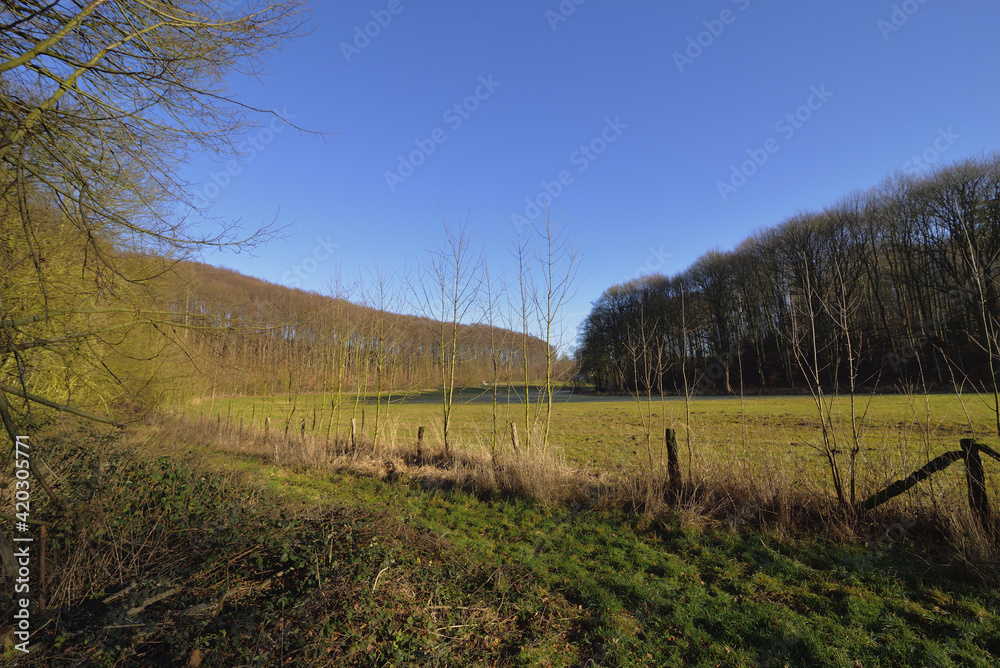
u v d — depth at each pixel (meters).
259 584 4.18
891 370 26.34
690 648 3.79
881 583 4.52
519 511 7.45
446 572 4.83
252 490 6.62
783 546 5.43
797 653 3.62
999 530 4.65
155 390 10.89
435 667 3.41
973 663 3.36
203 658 3.40
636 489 7.14
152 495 5.93
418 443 11.26
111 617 3.70
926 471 5.16
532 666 3.57
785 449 9.26
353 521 5.21
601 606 4.42
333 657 3.38
